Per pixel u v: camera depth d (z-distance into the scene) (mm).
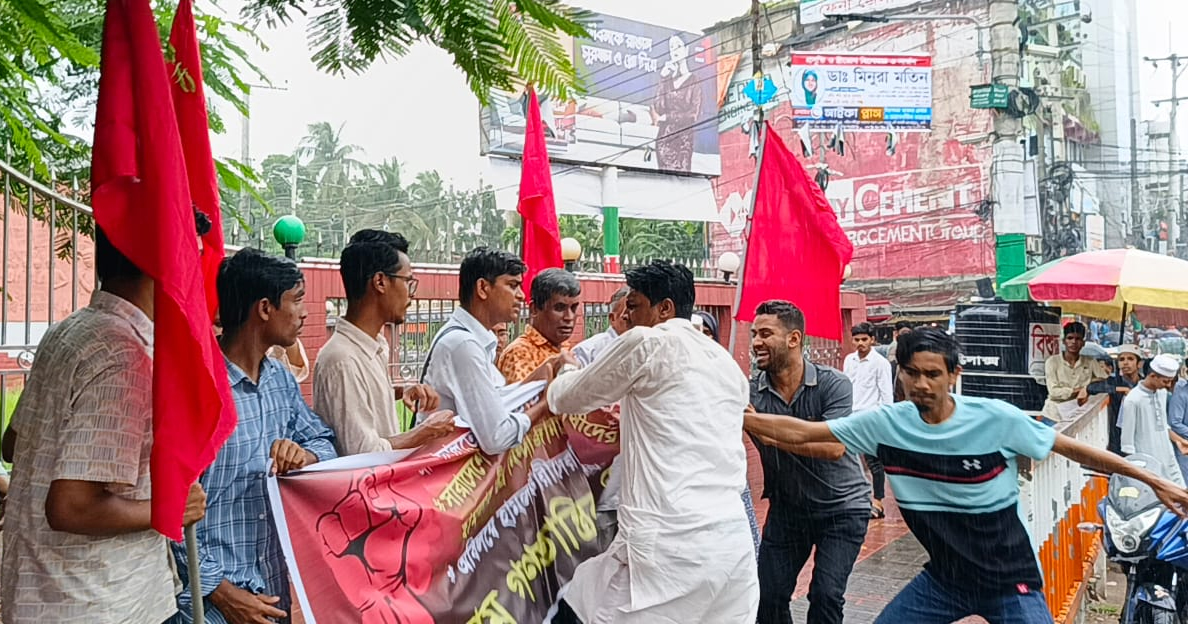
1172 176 32219
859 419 3529
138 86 1854
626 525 3148
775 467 3986
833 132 24859
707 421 3184
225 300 2746
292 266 2791
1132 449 6730
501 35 1527
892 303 24781
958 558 3383
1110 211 28625
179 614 2562
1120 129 27719
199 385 1936
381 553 2996
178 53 2307
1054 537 4527
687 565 3031
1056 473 4609
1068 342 10414
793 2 24969
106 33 1856
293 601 3764
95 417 2014
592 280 9594
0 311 4340
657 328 3230
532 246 5418
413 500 3135
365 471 2982
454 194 27047
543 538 3670
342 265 3232
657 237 28922
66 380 2045
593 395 3232
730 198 26562
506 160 18297
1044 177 23531
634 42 20828
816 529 3973
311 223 25188
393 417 3256
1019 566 3334
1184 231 32375
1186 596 4559
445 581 3199
